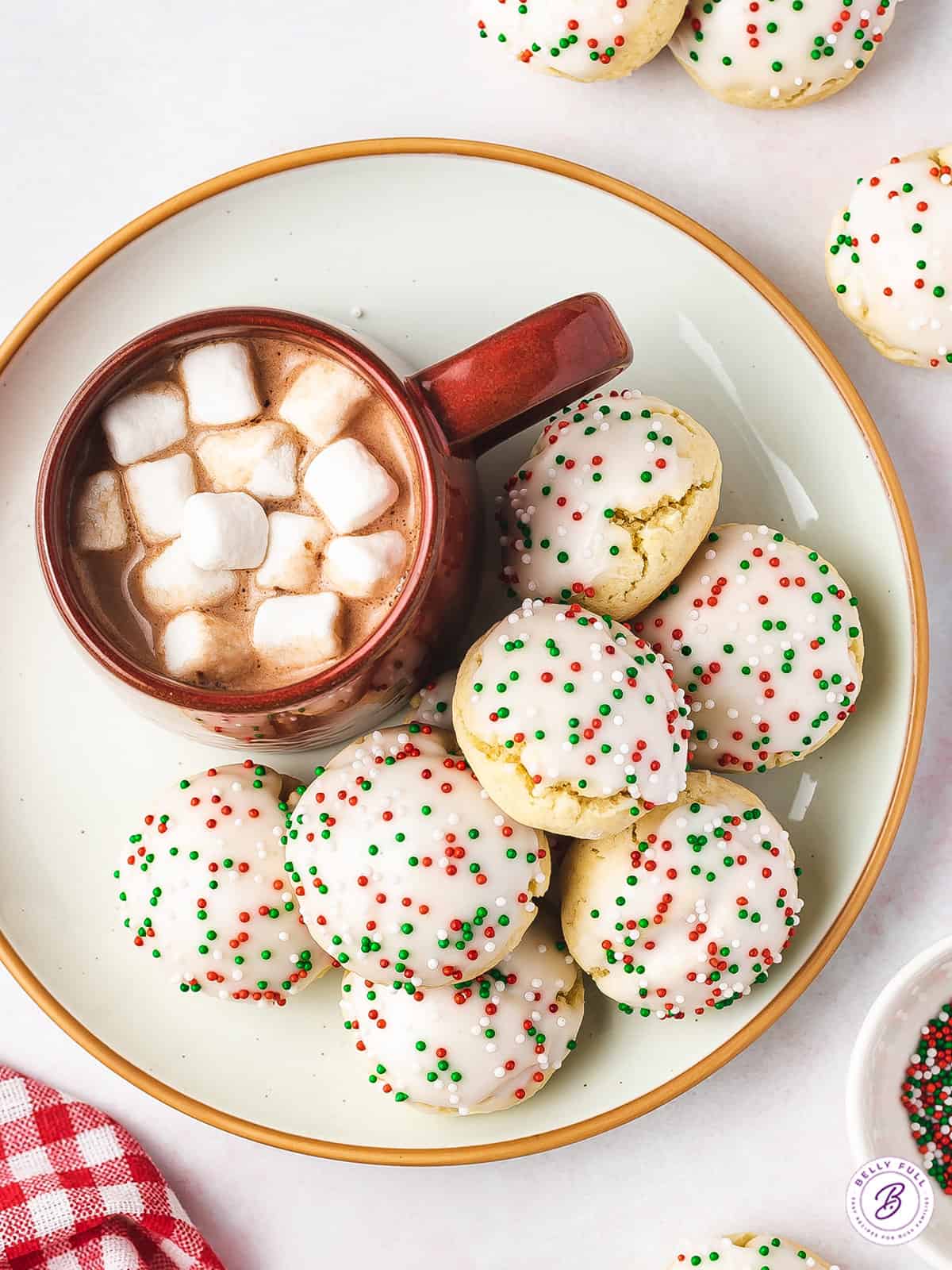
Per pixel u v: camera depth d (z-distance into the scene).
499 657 0.51
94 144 0.58
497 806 0.52
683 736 0.51
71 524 0.51
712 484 0.52
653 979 0.53
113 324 0.56
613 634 0.51
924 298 0.54
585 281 0.55
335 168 0.55
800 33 0.54
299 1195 0.57
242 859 0.53
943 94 0.56
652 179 0.57
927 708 0.57
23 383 0.56
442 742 0.53
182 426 0.51
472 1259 0.57
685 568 0.53
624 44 0.54
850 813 0.55
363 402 0.51
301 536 0.50
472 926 0.51
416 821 0.51
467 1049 0.53
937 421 0.57
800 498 0.55
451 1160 0.54
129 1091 0.58
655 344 0.55
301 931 0.53
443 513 0.50
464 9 0.57
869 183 0.54
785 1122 0.57
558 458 0.52
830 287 0.56
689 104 0.57
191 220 0.55
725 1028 0.55
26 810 0.57
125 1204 0.56
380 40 0.57
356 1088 0.56
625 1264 0.57
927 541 0.57
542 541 0.52
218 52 0.57
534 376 0.49
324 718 0.51
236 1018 0.56
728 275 0.55
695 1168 0.57
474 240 0.56
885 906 0.57
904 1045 0.56
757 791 0.55
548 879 0.52
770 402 0.55
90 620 0.50
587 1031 0.55
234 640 0.50
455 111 0.57
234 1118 0.55
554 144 0.57
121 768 0.57
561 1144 0.54
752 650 0.52
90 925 0.56
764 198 0.57
